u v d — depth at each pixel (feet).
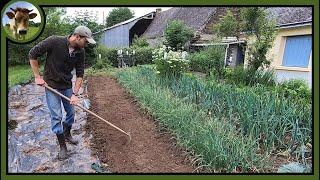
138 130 19.01
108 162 15.10
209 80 30.66
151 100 22.16
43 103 25.96
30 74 39.63
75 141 17.28
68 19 57.93
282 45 36.73
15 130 19.36
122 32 84.43
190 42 56.13
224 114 19.54
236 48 43.86
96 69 54.85
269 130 16.53
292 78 31.32
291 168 13.78
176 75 28.71
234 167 13.57
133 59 59.98
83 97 28.91
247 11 34.12
